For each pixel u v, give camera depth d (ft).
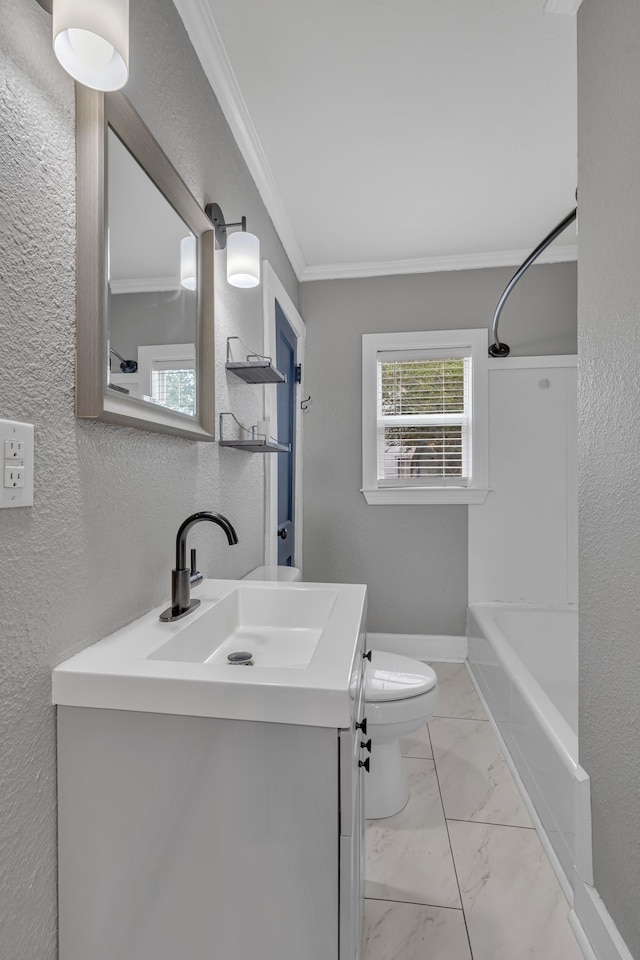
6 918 2.35
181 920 2.59
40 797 2.57
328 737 2.45
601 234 3.92
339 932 2.47
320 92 5.74
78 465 2.92
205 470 4.96
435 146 6.71
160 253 3.88
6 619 2.35
